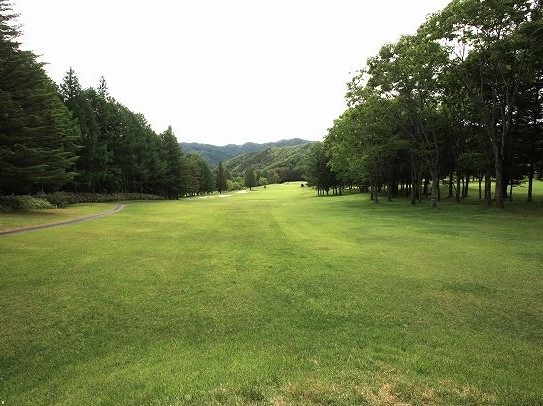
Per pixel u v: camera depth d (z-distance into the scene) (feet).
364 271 34.78
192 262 38.14
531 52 78.23
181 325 22.52
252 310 24.85
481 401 13.48
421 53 93.50
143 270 34.65
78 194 149.38
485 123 93.81
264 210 114.01
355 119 123.13
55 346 20.02
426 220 78.07
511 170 108.78
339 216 91.09
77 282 30.55
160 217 87.25
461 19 83.92
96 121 167.73
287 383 14.60
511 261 38.55
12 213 83.25
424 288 29.55
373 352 18.40
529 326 22.34
